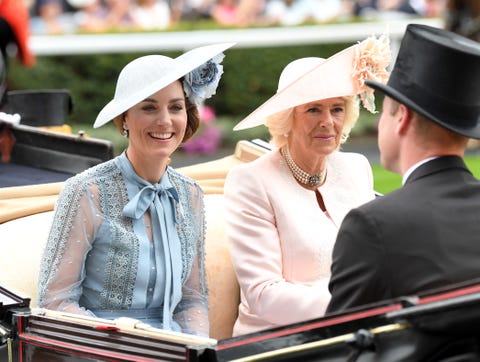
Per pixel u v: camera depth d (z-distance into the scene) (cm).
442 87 576
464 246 563
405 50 592
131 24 2447
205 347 566
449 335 545
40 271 724
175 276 737
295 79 777
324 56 2442
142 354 609
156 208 736
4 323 680
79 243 714
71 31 2391
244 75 2425
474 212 574
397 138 594
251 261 754
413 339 547
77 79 2295
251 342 563
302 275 759
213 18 2534
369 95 775
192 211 765
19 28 1194
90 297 730
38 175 947
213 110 2436
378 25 2422
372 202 579
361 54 766
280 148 795
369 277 563
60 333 651
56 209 725
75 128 2133
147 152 726
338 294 577
